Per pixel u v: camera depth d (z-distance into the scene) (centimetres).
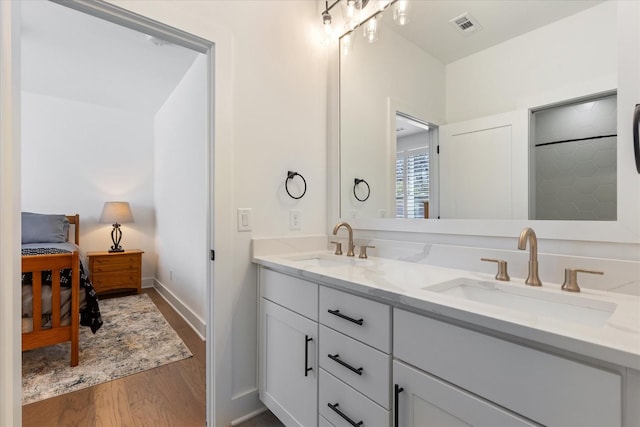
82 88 344
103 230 407
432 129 148
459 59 139
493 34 128
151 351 232
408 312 92
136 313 317
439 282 107
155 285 427
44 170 374
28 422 154
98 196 404
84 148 396
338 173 189
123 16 127
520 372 69
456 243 137
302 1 185
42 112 371
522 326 67
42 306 203
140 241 430
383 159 167
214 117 150
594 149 101
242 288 159
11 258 60
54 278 201
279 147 172
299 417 135
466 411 78
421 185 152
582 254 102
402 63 160
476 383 77
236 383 157
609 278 95
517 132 120
